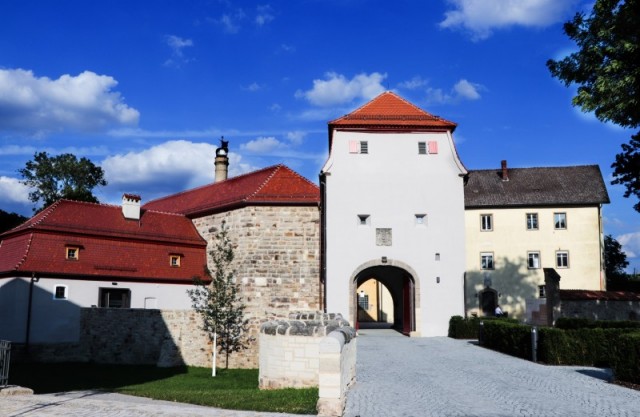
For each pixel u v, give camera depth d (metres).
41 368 25.78
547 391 13.70
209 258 34.72
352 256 30.52
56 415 10.86
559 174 46.53
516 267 43.56
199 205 37.44
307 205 31.75
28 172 60.53
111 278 30.95
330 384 11.20
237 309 27.94
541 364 18.72
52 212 31.95
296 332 16.03
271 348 16.47
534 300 25.34
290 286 31.03
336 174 31.17
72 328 29.22
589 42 22.39
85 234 31.62
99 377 23.30
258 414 11.00
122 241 32.84
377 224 30.80
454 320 29.06
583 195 43.94
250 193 33.00
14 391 14.80
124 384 21.20
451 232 30.77
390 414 11.15
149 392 17.30
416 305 30.08
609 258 63.75
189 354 28.33
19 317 27.92
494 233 44.22
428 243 30.67
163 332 28.48
